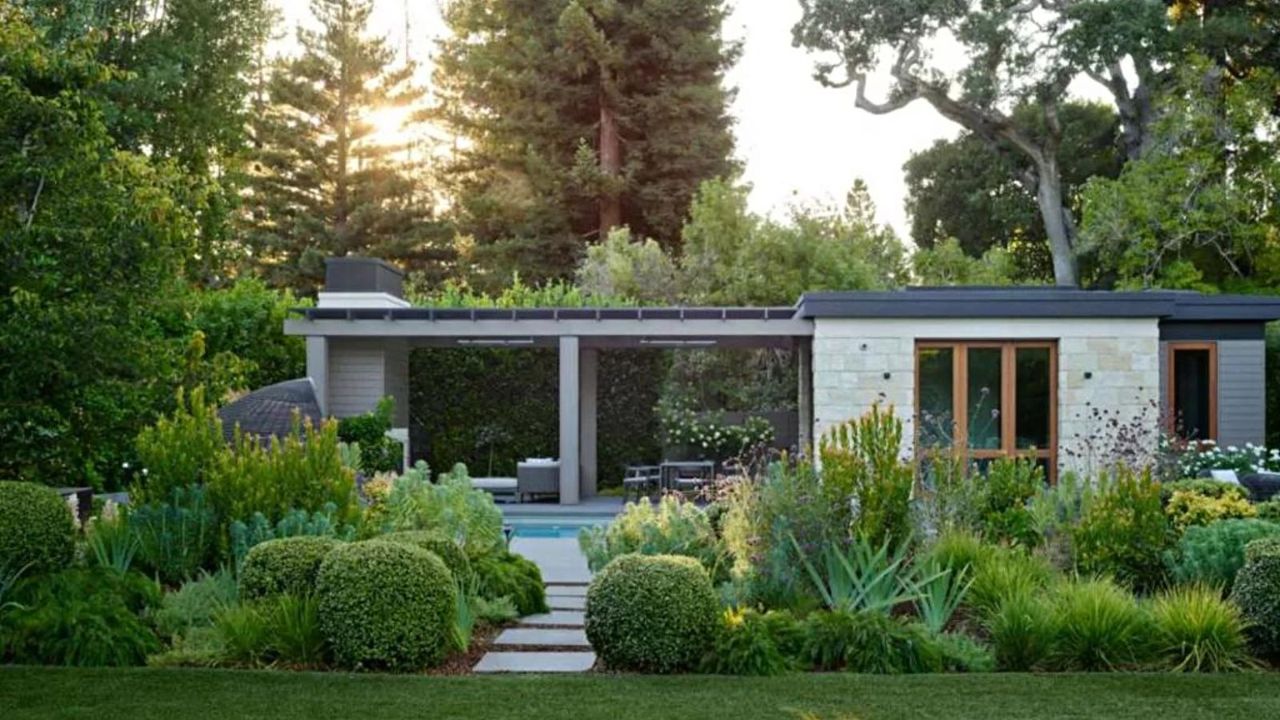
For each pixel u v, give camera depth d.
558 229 32.59
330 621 7.30
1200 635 7.41
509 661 7.64
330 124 34.41
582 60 31.75
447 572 7.66
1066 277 30.09
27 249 9.59
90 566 8.70
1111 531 8.92
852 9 28.42
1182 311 16.72
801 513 8.47
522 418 21.39
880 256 27.91
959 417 15.48
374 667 7.30
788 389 22.25
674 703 6.50
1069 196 32.22
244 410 14.30
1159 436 14.89
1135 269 24.80
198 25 24.17
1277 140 24.97
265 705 6.38
